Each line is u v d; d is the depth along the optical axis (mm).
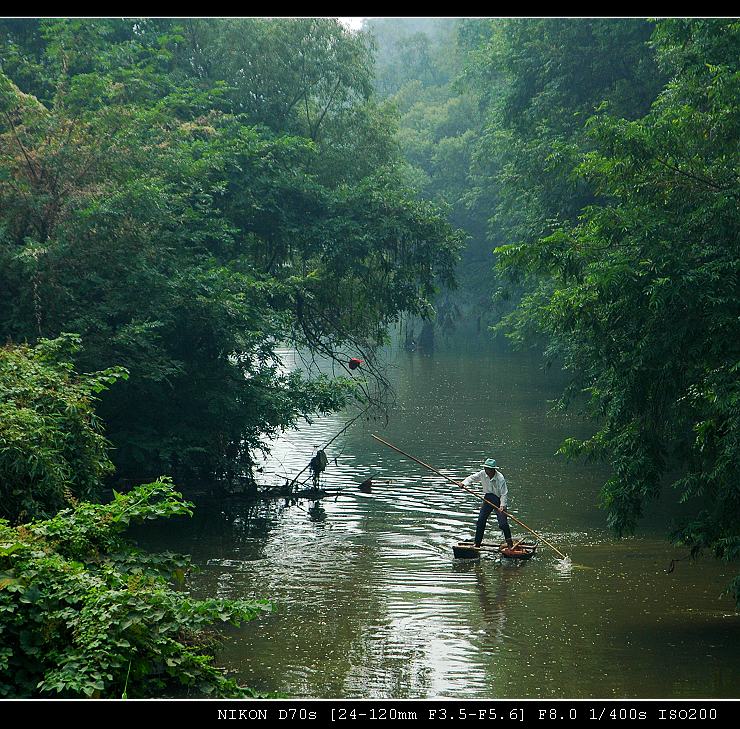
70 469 12852
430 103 75438
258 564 15727
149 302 19312
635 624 12547
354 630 12297
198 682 9523
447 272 27484
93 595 9125
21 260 18094
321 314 28531
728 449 11469
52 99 23359
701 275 11656
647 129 12883
